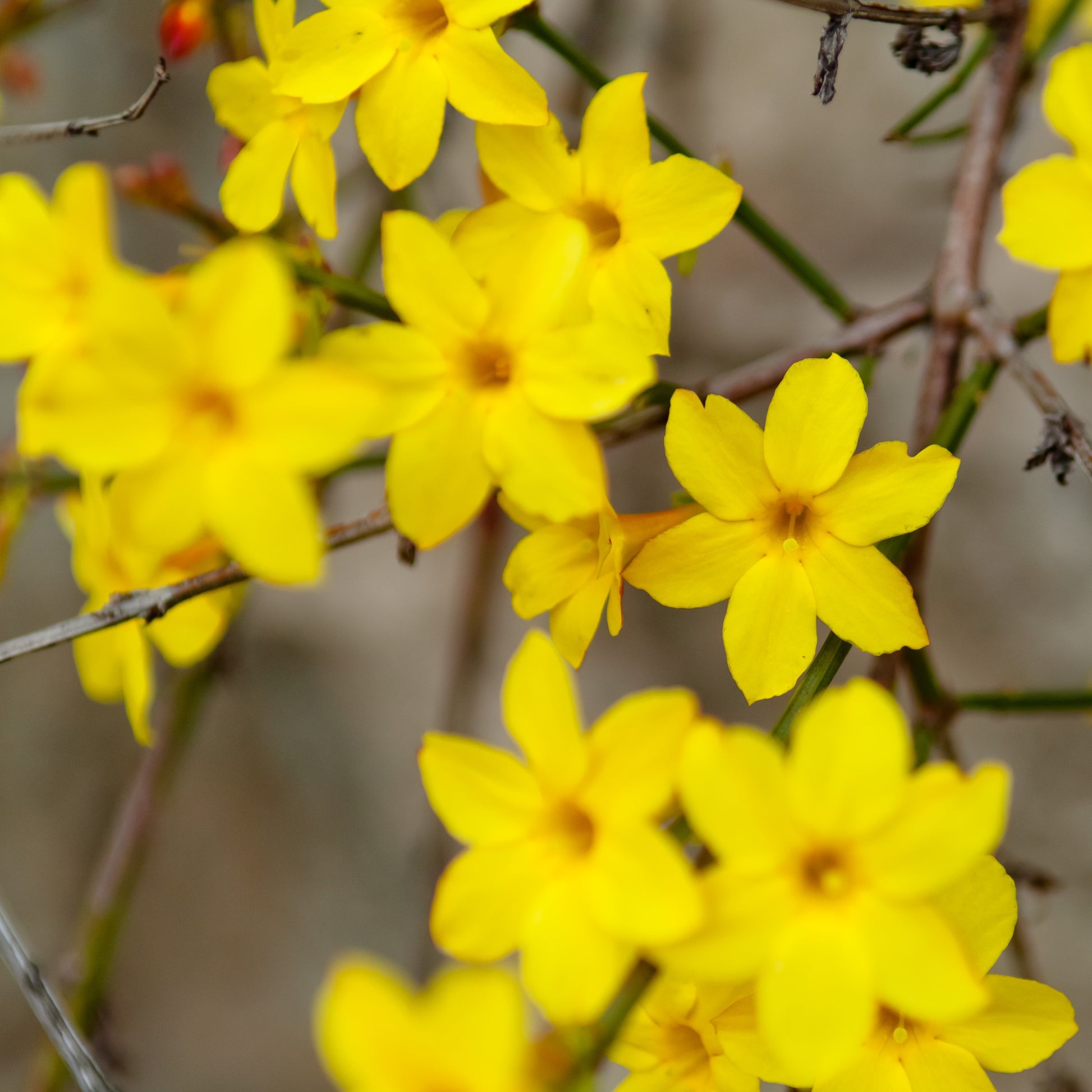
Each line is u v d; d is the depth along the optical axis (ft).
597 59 1.64
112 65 1.92
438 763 1.06
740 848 1.04
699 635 1.80
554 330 1.08
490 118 1.10
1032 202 1.10
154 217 1.91
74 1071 1.16
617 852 1.04
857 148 1.76
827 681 1.10
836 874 1.04
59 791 2.00
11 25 1.38
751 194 1.80
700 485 1.10
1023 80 1.24
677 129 1.79
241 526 1.04
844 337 1.20
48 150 1.93
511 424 1.08
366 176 1.44
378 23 1.11
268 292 1.03
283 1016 1.98
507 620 1.83
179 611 1.18
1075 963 1.67
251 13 1.33
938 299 1.20
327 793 1.99
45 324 1.08
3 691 2.00
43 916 1.97
